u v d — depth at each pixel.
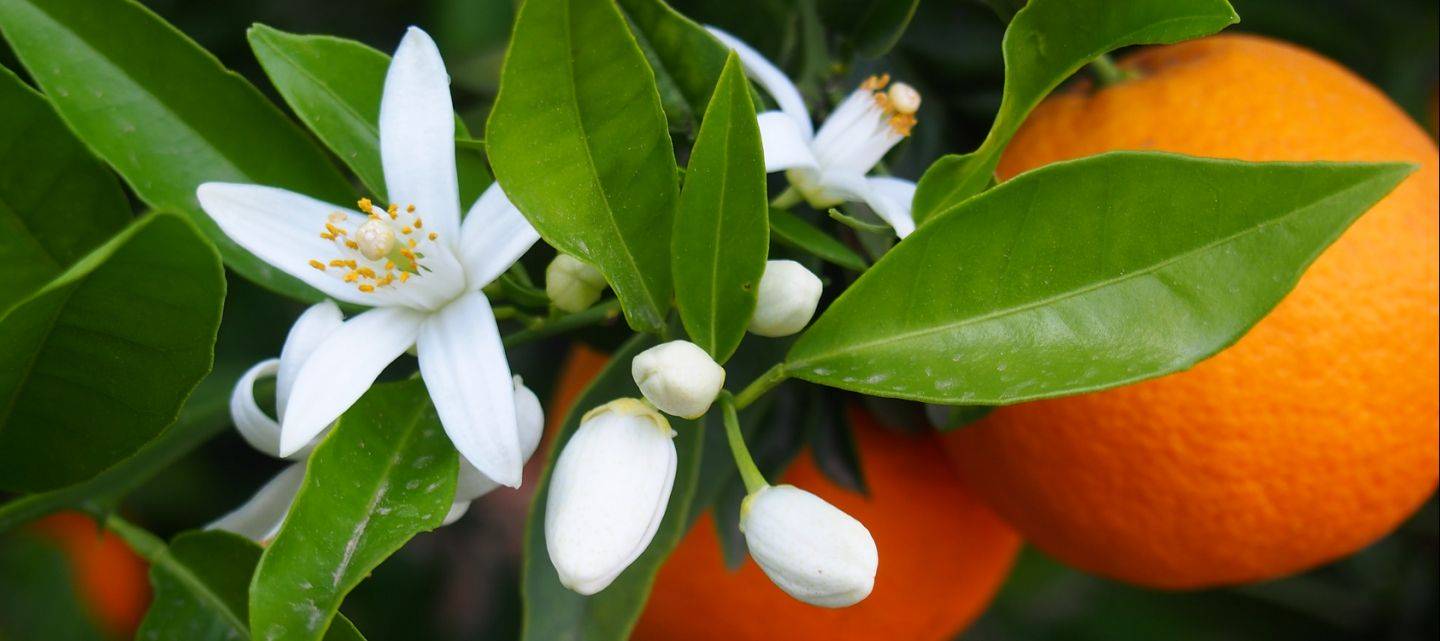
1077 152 0.24
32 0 0.21
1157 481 0.23
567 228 0.19
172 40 0.22
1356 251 0.23
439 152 0.20
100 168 0.21
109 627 0.32
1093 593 0.38
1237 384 0.22
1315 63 0.25
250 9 0.30
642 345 0.22
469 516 0.41
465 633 0.40
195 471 0.35
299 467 0.21
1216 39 0.25
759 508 0.19
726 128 0.19
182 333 0.19
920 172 0.26
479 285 0.19
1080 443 0.23
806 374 0.20
